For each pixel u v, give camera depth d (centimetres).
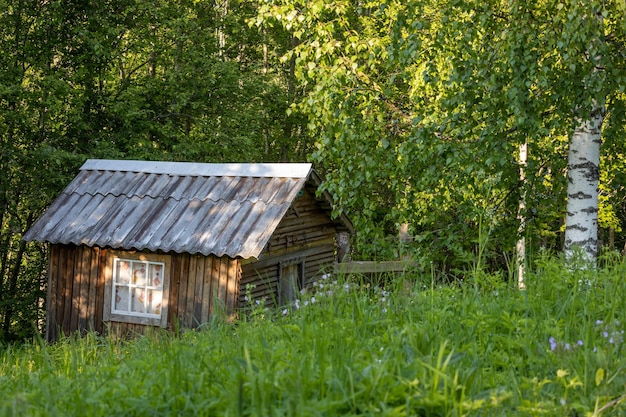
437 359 364
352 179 1032
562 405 341
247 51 2781
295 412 307
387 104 1029
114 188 1435
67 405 359
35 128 1939
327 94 997
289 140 2783
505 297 539
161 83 2230
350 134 998
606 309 496
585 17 786
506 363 415
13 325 2034
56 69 2067
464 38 884
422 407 336
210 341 497
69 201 1434
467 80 884
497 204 998
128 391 364
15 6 1992
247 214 1305
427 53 962
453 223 1005
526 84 830
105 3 2138
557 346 405
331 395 332
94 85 2214
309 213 1477
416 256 998
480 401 327
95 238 1341
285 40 2708
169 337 600
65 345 680
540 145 1082
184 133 2334
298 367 354
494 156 883
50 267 1430
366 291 609
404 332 427
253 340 475
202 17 2514
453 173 926
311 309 536
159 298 1354
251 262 1312
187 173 1423
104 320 1385
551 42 811
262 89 2375
